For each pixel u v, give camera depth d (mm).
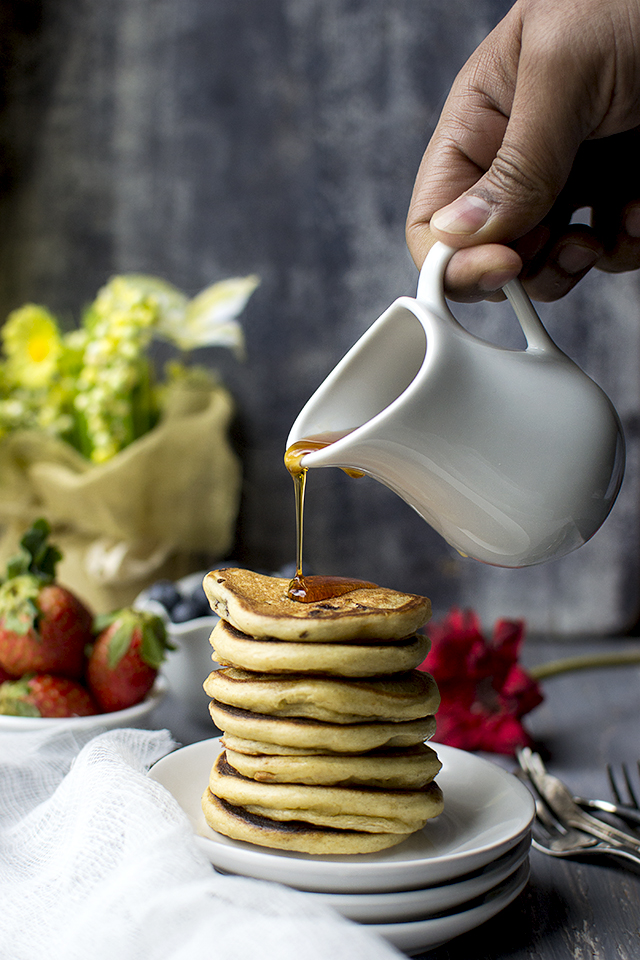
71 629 565
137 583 841
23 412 852
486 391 421
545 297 547
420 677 456
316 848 425
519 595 969
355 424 455
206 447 870
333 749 427
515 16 474
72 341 875
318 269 982
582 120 447
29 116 991
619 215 543
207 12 969
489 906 410
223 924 382
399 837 430
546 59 439
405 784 435
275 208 982
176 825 420
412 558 984
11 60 981
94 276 1006
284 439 994
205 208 990
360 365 445
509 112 481
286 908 384
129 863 407
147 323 846
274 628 430
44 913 412
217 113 979
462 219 443
